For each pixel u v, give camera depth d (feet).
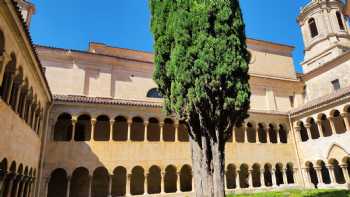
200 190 33.53
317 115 88.69
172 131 91.56
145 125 79.20
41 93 57.77
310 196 63.72
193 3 37.29
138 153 75.92
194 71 34.32
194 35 36.06
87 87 86.33
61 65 85.51
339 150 81.00
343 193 65.16
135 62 94.43
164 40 40.14
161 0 41.96
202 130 34.30
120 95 89.92
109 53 97.14
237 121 35.88
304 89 115.85
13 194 43.98
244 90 35.04
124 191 82.28
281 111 107.34
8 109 35.94
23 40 37.40
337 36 110.01
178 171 79.25
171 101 37.40
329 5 115.24
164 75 39.99
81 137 81.15
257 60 112.78
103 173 81.92
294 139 97.81
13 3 30.45
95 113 73.92
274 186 90.38
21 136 43.93
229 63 34.30
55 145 67.77
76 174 78.59
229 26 36.32
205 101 33.63
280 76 114.01
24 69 42.01
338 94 80.74
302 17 123.65
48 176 64.69
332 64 101.19
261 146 92.94
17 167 42.27
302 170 94.22
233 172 94.73
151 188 85.61
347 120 78.69
